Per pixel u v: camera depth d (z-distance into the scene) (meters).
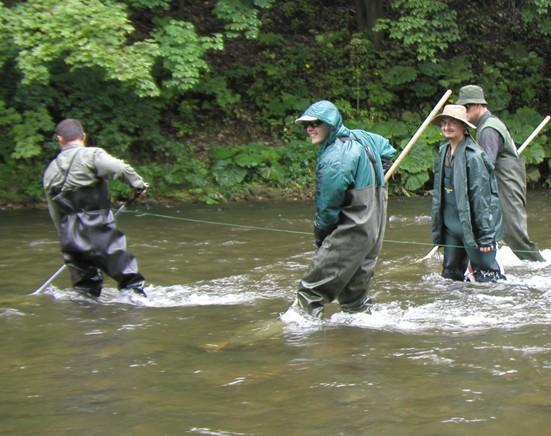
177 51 12.09
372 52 16.61
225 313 6.21
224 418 4.03
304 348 5.20
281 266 8.12
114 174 6.55
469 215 6.99
